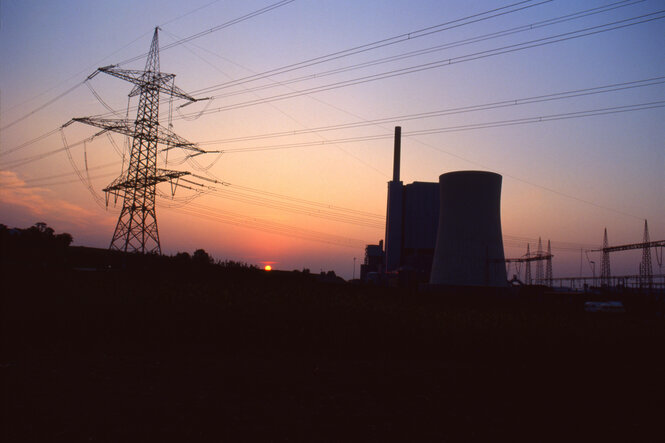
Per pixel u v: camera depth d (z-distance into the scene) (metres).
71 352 11.43
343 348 14.59
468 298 37.09
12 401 7.38
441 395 9.59
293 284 28.12
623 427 8.02
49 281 20.70
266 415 7.47
